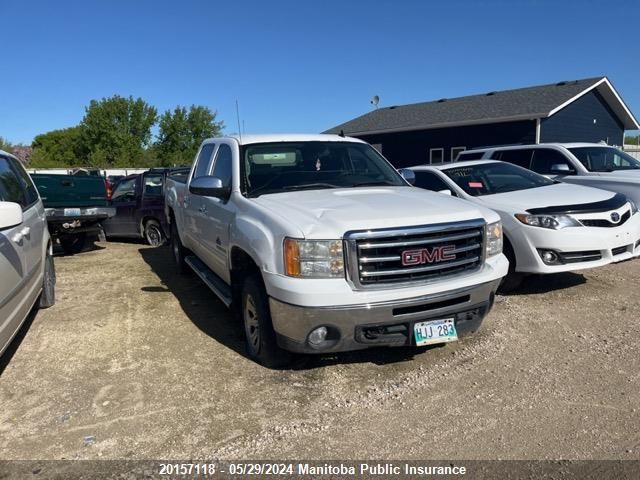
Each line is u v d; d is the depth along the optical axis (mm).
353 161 5555
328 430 3475
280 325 3918
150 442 3393
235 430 3504
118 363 4645
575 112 23234
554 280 6781
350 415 3650
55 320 5898
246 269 4672
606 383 3965
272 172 5133
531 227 5895
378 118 29469
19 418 3740
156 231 11203
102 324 5723
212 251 5570
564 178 9344
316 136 5738
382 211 4031
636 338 4785
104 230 11938
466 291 4004
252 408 3781
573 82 24266
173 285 7457
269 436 3420
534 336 4922
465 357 4512
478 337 4922
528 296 6152
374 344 3902
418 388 4000
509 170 7664
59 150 71250
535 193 6594
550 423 3459
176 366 4535
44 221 6324
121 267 8945
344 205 4203
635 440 3244
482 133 22891
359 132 27734
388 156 26938
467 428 3439
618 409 3596
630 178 8555
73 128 77438
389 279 3844
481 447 3232
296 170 5219
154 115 66438
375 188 5020
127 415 3734
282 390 4035
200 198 6008
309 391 4008
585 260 5961
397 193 4758
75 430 3559
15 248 4414
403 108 29922
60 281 7863
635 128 27141
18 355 4883
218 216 5207
